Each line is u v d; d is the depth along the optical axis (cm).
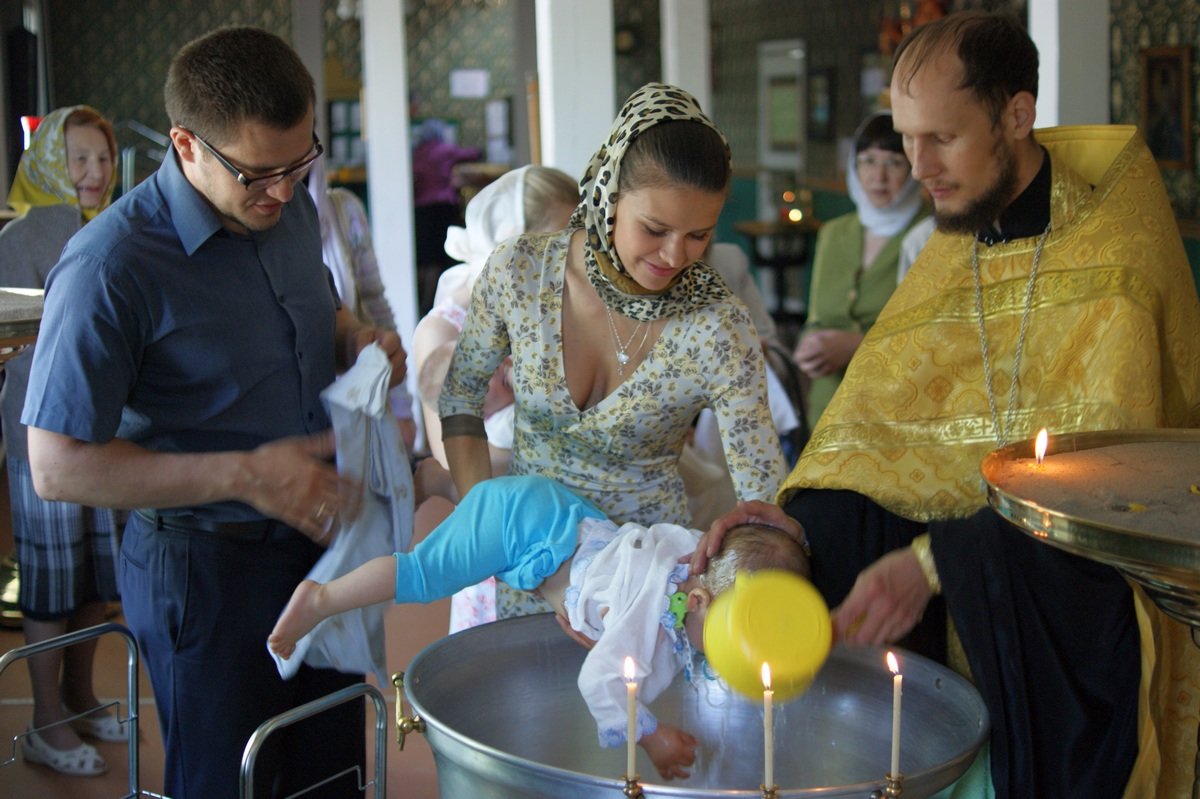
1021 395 199
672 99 193
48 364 195
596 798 151
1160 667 182
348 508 215
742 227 896
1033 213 201
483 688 192
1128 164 201
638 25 1090
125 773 335
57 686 333
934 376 207
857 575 203
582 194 204
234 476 198
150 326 203
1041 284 200
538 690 199
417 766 335
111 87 1095
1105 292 193
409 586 205
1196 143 554
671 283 206
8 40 824
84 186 373
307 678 232
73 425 194
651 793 149
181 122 200
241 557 216
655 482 222
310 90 202
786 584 165
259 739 179
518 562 206
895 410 207
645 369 210
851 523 204
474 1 1173
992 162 193
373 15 659
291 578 223
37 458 196
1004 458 164
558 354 212
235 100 194
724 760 194
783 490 208
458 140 1170
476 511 209
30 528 327
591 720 200
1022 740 179
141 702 373
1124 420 183
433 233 908
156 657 219
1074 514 139
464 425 231
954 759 156
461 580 207
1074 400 192
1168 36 567
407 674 174
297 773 235
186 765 220
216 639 216
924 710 181
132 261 200
